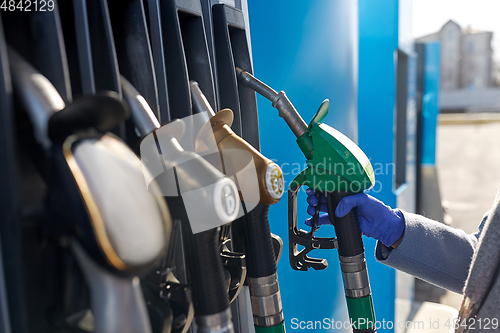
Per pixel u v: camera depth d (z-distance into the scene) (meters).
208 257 0.42
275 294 0.54
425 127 3.17
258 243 0.53
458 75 28.70
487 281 0.60
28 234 0.35
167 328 0.42
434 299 2.75
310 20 1.09
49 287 0.36
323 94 1.17
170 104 0.55
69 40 0.44
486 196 5.16
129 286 0.33
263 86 0.66
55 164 0.31
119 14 0.51
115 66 0.44
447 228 0.85
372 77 1.67
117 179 0.32
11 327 0.34
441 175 6.70
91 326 0.36
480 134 12.28
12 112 0.33
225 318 0.42
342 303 1.34
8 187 0.33
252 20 0.88
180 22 0.63
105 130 0.34
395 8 1.62
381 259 0.84
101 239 0.30
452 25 28.52
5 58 0.33
